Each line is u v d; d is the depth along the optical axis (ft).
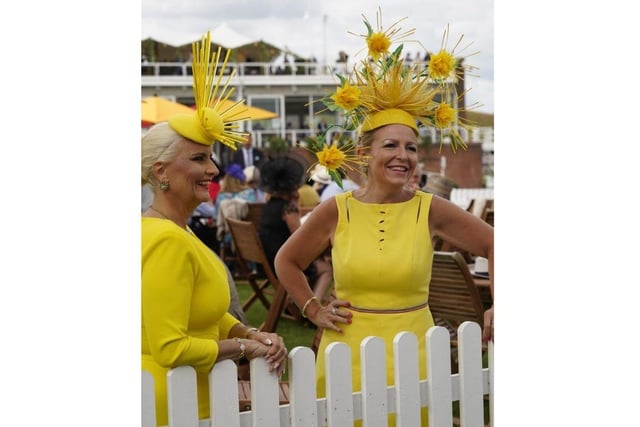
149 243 8.05
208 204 27.17
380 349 9.25
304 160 29.14
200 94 8.65
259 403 8.58
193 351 8.08
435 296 14.71
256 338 8.80
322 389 10.34
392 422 9.67
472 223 10.37
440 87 10.63
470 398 10.03
